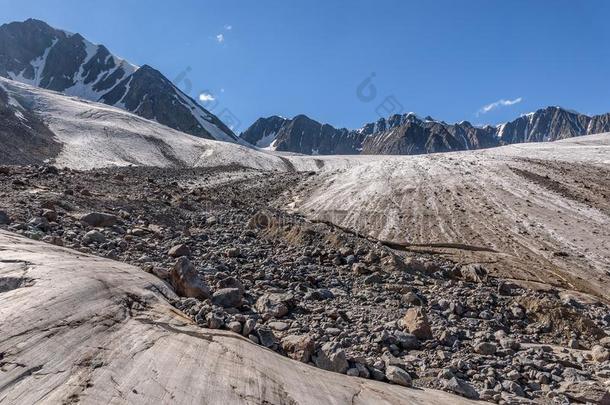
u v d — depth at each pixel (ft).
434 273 50.60
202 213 67.46
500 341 30.96
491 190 149.59
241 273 39.22
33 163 212.84
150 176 156.87
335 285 40.65
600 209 128.57
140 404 12.92
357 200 145.79
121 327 17.69
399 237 105.29
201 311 23.21
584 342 34.96
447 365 25.49
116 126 347.77
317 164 371.15
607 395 23.30
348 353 24.71
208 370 16.01
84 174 91.97
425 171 187.32
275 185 176.24
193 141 386.93
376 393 18.97
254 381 16.21
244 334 22.53
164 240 45.34
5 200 42.63
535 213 123.65
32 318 16.17
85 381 13.44
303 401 15.98
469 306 38.88
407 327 30.30
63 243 31.48
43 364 13.83
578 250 94.32
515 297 42.73
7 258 21.84
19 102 363.15
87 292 19.58
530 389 24.36
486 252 80.28
